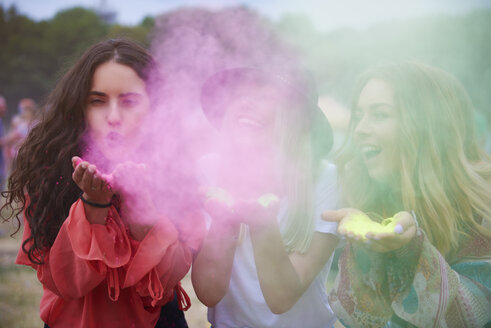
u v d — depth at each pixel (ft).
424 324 3.62
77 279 3.45
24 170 3.92
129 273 3.45
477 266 3.86
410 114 3.89
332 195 4.21
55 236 3.77
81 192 3.85
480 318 3.60
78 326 3.79
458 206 4.03
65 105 3.75
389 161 3.99
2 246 13.20
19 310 8.76
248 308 4.17
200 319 8.57
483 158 4.41
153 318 3.87
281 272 3.59
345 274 4.04
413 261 3.63
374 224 3.33
